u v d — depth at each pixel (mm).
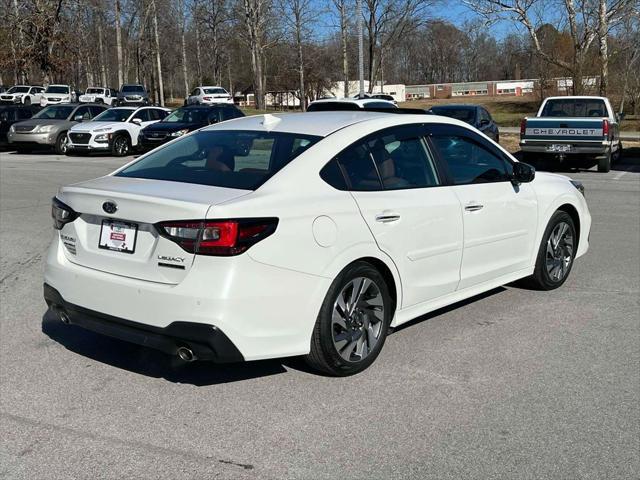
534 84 41844
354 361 4320
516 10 29953
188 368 4512
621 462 3342
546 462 3340
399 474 3238
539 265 6066
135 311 3857
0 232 9094
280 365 4551
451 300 5094
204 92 47719
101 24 62125
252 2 52875
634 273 6910
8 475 3229
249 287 3707
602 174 16297
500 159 5590
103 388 4199
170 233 3738
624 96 35438
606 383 4262
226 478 3207
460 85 78875
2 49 46312
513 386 4219
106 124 22750
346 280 4172
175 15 66750
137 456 3404
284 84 55469
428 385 4230
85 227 4219
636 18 30578
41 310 5746
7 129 24859
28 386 4219
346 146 4410
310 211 3979
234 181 4094
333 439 3564
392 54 80875
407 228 4543
